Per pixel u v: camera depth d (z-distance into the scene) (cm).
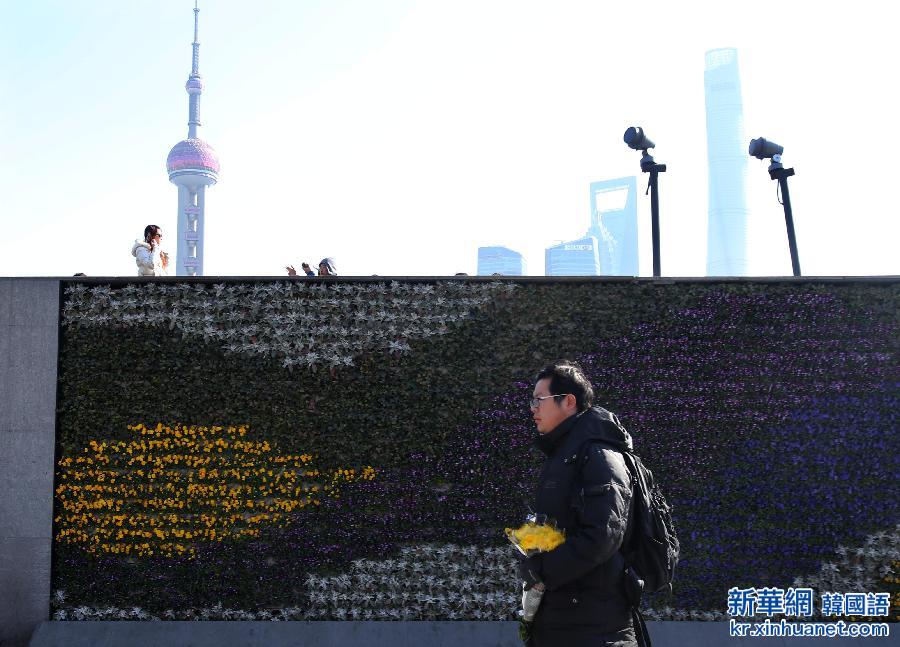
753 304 927
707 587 884
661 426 904
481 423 898
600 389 907
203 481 890
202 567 878
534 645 428
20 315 907
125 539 884
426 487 889
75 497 888
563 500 417
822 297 930
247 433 897
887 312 931
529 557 409
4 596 871
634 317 920
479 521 885
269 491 888
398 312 917
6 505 882
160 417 898
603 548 387
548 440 446
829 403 914
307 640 852
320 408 901
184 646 849
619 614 416
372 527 885
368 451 895
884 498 903
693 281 929
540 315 919
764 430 908
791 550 891
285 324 913
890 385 921
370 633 858
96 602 874
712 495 895
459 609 876
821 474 904
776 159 1121
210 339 910
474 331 915
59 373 905
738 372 916
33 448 890
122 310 914
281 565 878
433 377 906
